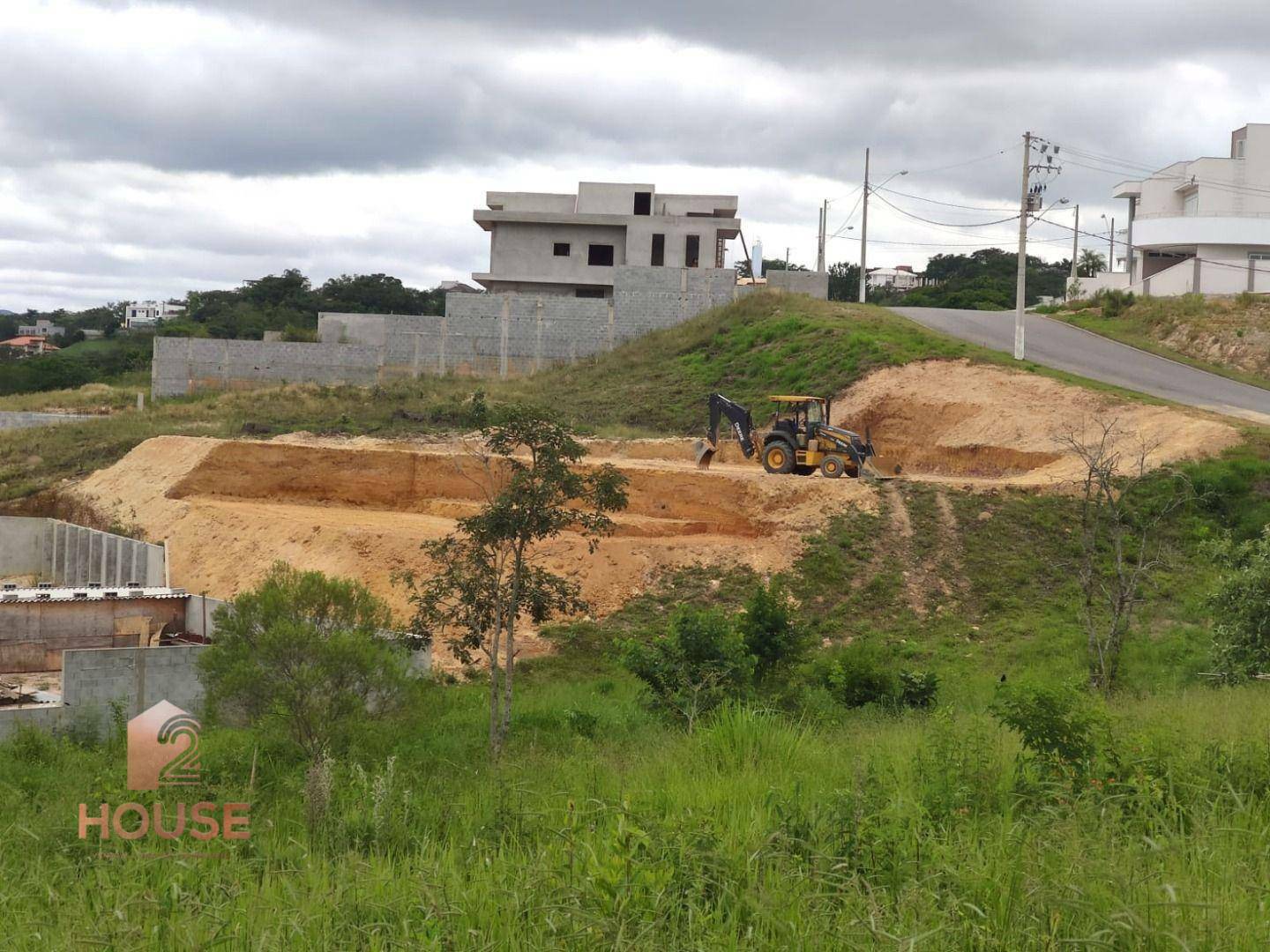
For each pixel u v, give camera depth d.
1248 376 44.94
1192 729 11.07
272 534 30.64
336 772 12.32
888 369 41.12
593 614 25.84
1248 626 19.52
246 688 15.39
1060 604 25.33
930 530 28.05
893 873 6.86
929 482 29.95
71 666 19.41
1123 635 21.19
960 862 6.75
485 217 60.38
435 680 20.83
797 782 9.26
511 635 17.14
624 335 52.97
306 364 51.88
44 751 16.64
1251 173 67.56
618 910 5.98
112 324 153.75
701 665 18.55
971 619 25.31
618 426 42.41
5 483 42.44
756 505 29.95
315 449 36.22
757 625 20.69
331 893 7.09
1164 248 67.19
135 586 29.89
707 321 51.75
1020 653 23.16
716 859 6.76
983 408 36.97
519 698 20.55
